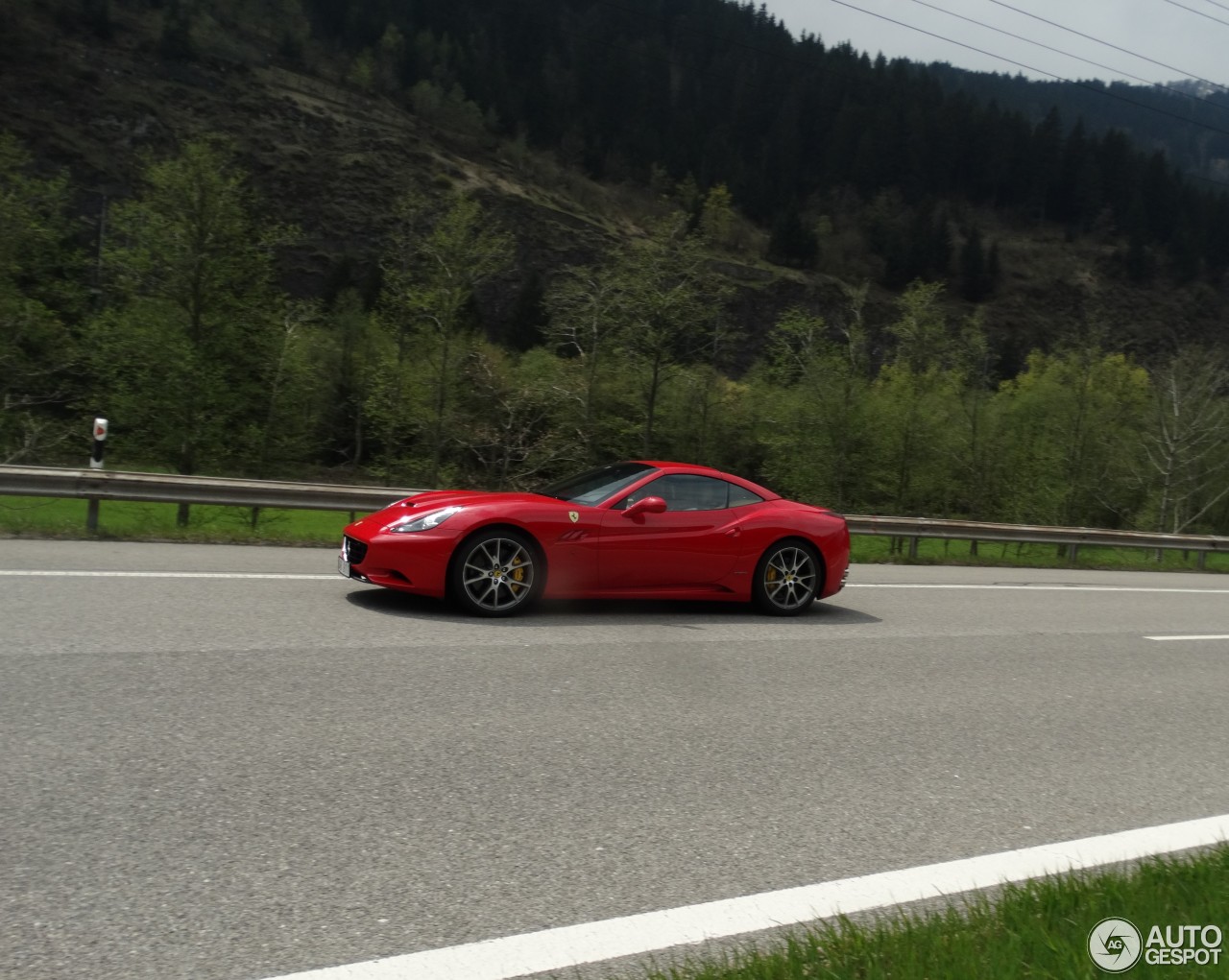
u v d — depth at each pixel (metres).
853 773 4.91
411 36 138.88
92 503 11.24
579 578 8.01
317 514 22.31
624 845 3.83
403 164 96.00
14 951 2.75
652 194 124.50
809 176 142.75
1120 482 40.09
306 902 3.16
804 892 3.53
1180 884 3.52
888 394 40.53
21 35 84.81
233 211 33.28
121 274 32.91
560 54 156.38
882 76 158.88
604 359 37.75
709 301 37.41
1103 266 120.62
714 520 8.61
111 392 32.47
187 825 3.63
